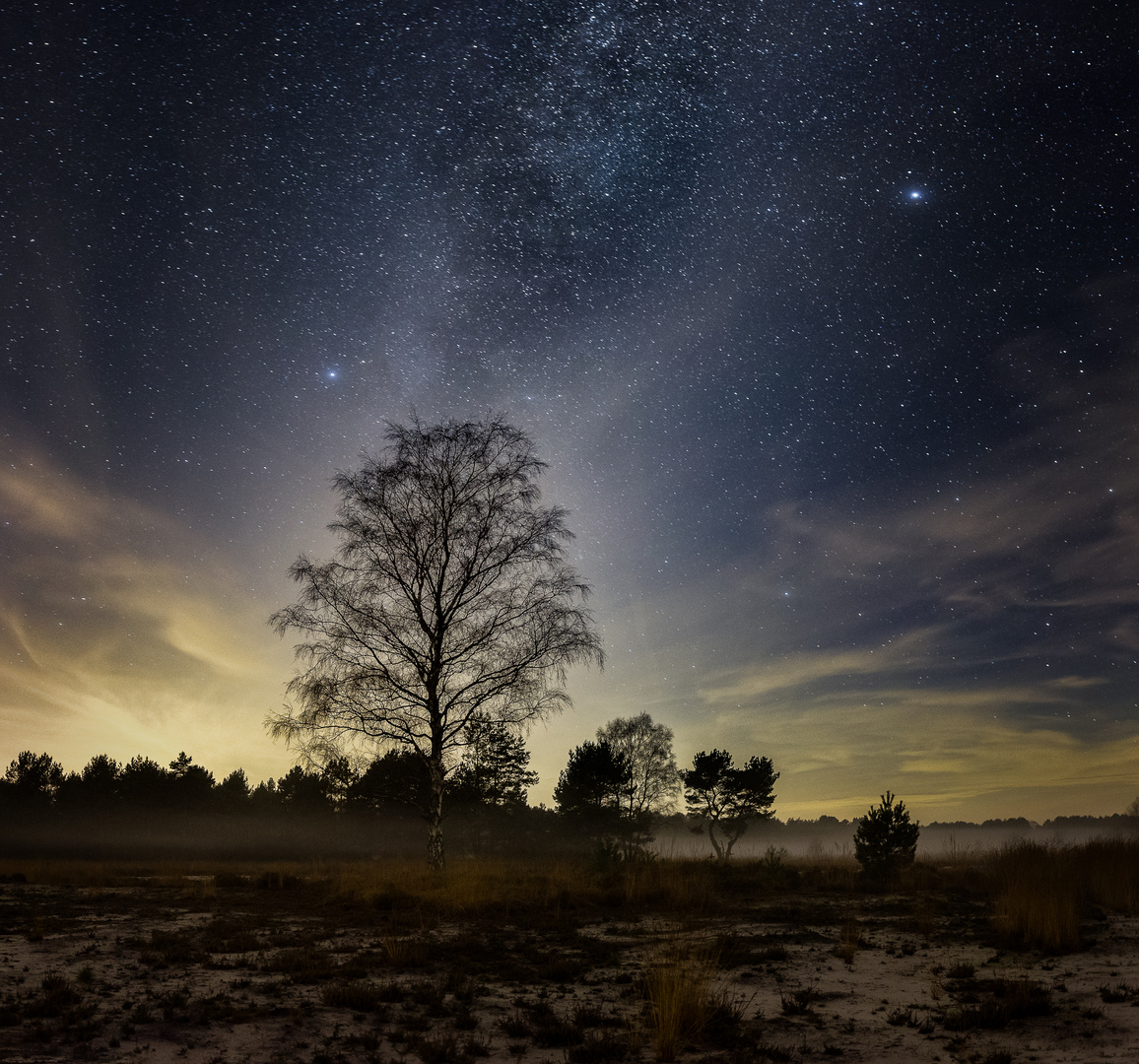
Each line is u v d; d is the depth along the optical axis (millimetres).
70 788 56000
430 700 22953
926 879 20016
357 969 8859
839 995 8102
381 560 23688
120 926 11820
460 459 24953
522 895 15234
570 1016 7207
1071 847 20188
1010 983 8227
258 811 56656
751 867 22578
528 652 23484
